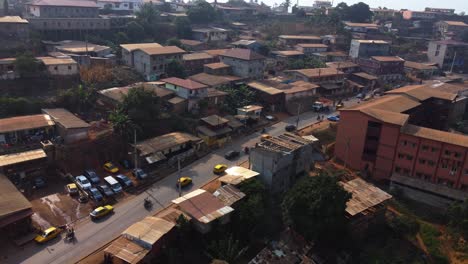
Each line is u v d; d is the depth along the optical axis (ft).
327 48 524.93
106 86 298.35
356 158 241.14
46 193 196.65
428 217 207.10
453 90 349.61
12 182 193.67
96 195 191.21
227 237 168.86
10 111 242.37
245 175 201.87
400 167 226.17
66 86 286.25
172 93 289.94
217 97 304.09
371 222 192.95
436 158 213.87
